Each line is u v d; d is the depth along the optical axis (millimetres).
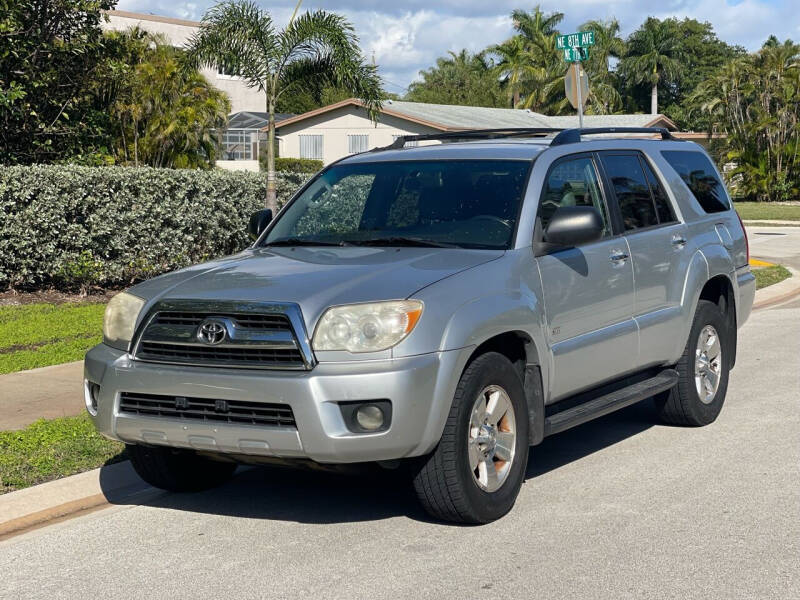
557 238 5707
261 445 4969
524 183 6055
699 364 7520
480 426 5352
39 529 5645
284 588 4641
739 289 8055
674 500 5824
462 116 43281
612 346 6434
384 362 4883
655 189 7289
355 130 41219
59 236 13648
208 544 5293
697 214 7641
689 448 6992
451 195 6160
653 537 5207
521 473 5637
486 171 6227
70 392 8438
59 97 17141
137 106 30938
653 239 6957
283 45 16531
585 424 7816
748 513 5566
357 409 4902
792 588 4520
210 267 5812
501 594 4492
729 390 8828
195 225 15305
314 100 17719
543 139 6902
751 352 10609
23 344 10609
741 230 8273
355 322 4930
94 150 17453
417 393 4898
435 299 5094
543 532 5312
